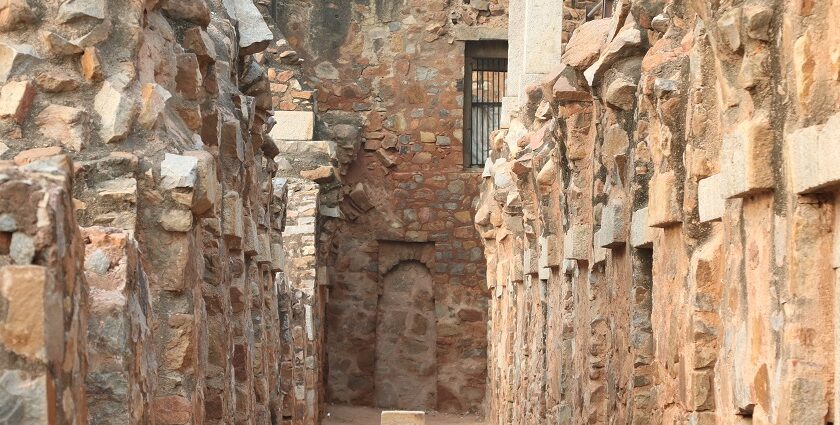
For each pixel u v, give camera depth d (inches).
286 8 1030.4
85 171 234.4
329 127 988.6
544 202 496.7
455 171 1017.5
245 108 379.9
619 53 336.8
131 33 246.1
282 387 593.3
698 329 251.8
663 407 285.6
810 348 179.6
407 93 1026.7
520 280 655.8
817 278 178.5
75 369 148.1
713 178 243.1
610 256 371.6
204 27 301.0
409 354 1000.2
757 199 202.5
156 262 239.9
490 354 910.4
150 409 197.2
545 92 431.8
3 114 232.7
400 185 1015.0
